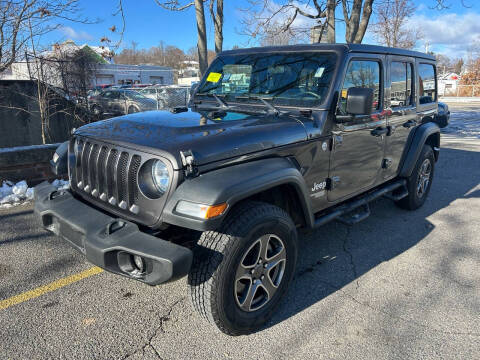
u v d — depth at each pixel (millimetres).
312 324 2701
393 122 4035
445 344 2504
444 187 6312
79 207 2568
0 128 8812
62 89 8898
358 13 8742
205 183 2174
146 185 2289
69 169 2969
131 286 3135
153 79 34062
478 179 6848
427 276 3385
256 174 2365
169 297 2996
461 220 4766
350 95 2854
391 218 4809
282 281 2691
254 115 3023
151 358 2344
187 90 15820
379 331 2631
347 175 3432
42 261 3486
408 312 2848
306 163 2930
